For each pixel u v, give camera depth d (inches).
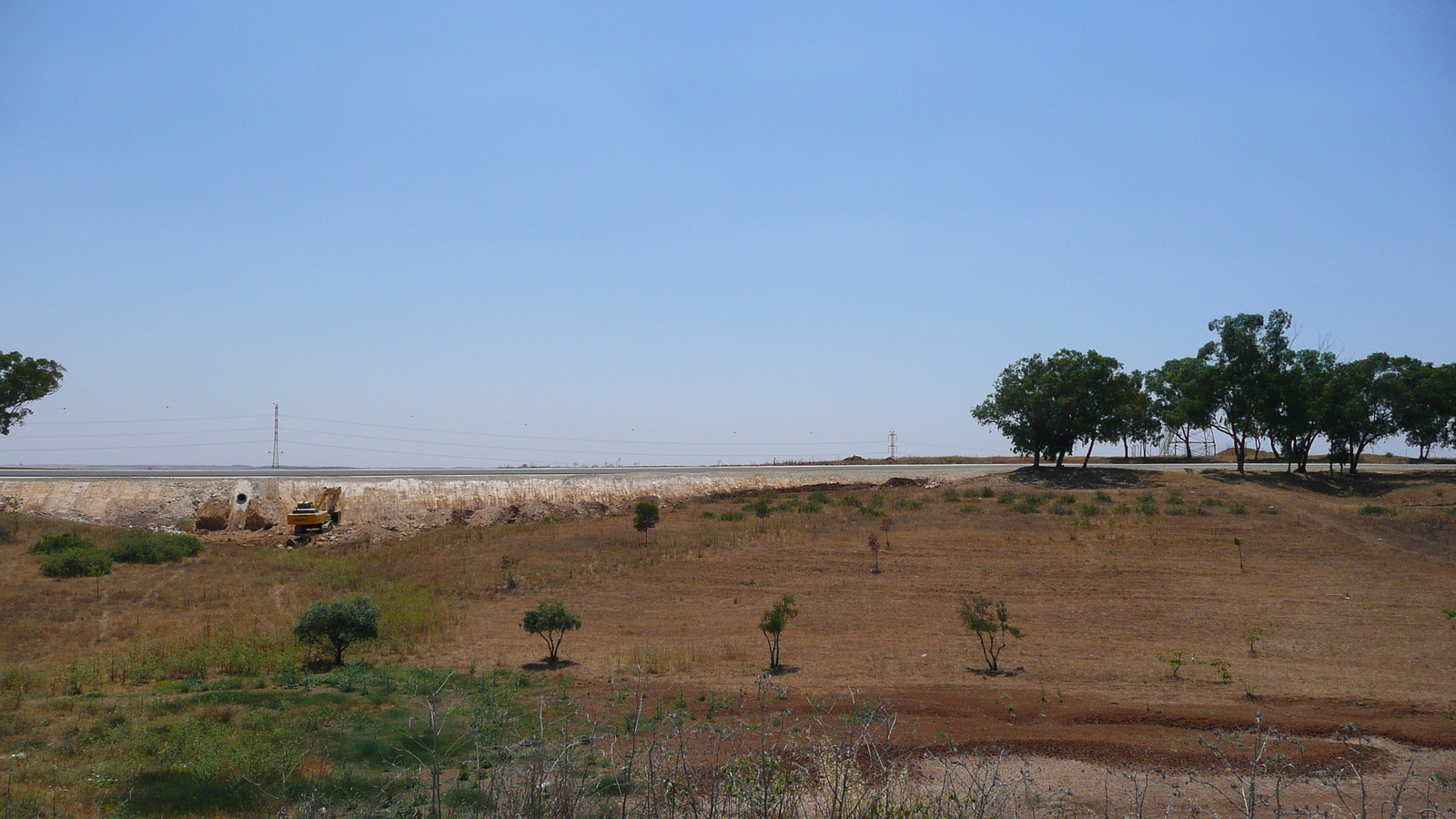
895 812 386.3
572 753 393.1
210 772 502.0
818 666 927.0
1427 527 1720.0
